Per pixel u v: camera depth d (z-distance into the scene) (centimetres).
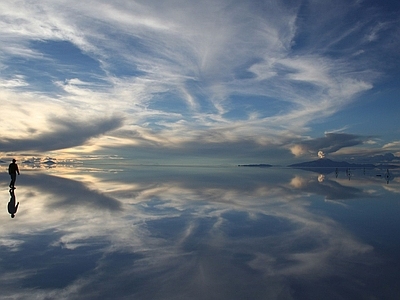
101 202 1483
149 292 503
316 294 496
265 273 589
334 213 1236
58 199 1562
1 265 621
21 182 2577
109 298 480
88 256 683
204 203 1480
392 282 545
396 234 895
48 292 500
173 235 877
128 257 680
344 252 727
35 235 853
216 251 730
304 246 776
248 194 1870
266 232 919
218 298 482
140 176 3828
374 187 2472
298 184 2761
